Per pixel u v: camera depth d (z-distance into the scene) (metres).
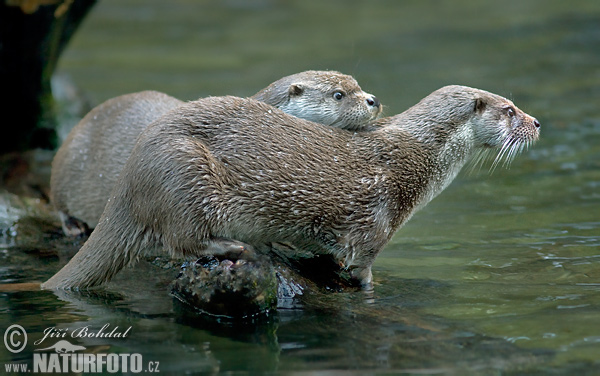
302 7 46.94
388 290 11.50
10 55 18.03
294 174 11.12
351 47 35.50
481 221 15.12
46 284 11.60
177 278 11.26
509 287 11.37
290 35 39.12
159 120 11.07
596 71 29.14
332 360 8.87
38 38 18.16
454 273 12.19
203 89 27.52
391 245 13.90
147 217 10.83
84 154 14.01
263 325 10.16
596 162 18.83
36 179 17.70
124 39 39.12
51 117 20.31
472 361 8.69
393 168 11.84
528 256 12.84
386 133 12.09
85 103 23.11
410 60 32.41
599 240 13.52
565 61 31.03
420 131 12.27
